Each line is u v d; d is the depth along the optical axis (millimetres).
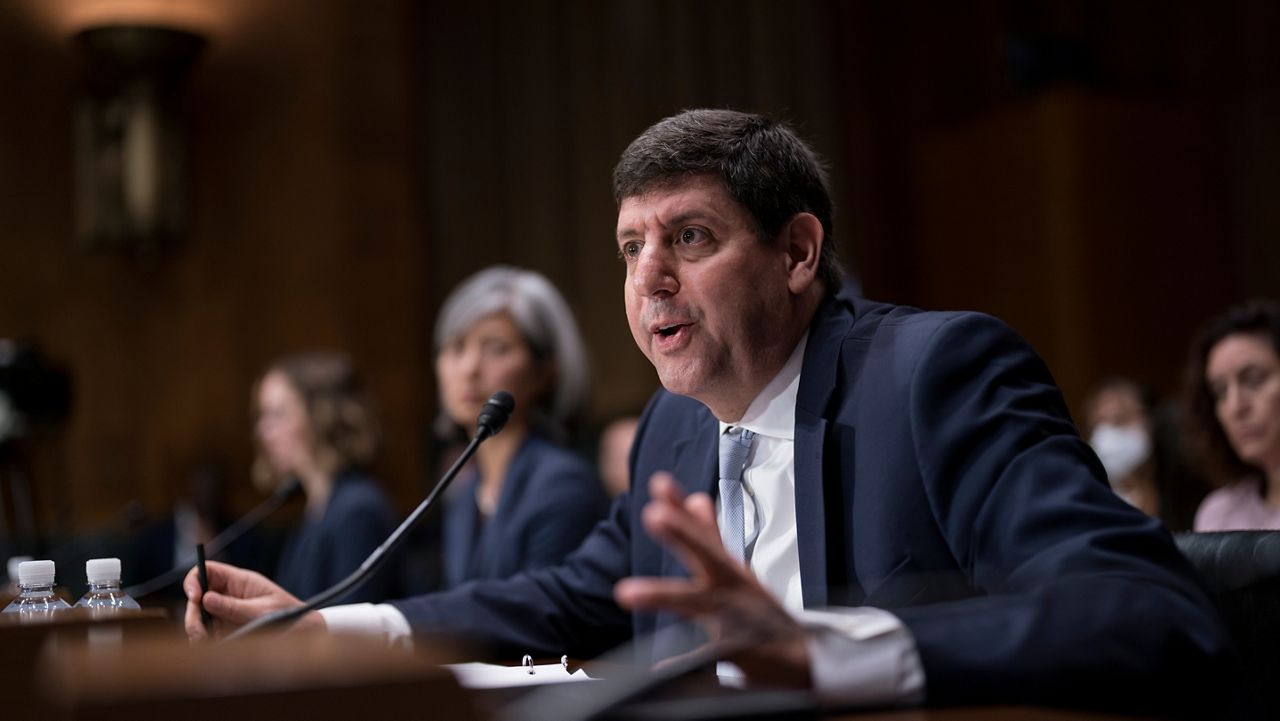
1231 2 7547
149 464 6613
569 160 7500
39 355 4750
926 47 8109
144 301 6684
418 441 7012
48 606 1627
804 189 1738
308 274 6910
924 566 1513
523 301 3227
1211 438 3025
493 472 3227
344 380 3889
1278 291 7336
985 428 1470
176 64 6543
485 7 7492
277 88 6926
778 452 1753
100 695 796
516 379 3191
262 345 6812
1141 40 7848
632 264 1770
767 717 1027
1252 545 1701
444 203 7332
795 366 1749
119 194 6453
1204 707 1209
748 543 1746
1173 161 7371
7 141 6449
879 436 1582
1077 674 1115
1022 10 8164
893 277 7938
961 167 7730
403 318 7078
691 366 1708
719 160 1689
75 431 6496
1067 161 7176
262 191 6871
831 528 1608
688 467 1915
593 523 3006
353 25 7102
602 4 7621
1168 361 7230
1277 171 7379
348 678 847
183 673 854
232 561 5422
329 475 3791
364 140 7074
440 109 7379
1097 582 1212
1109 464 4539
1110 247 7188
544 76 7527
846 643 1086
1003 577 1342
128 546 5445
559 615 2027
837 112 7922
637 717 1004
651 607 1018
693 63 7680
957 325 1581
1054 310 7211
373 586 3504
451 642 1946
